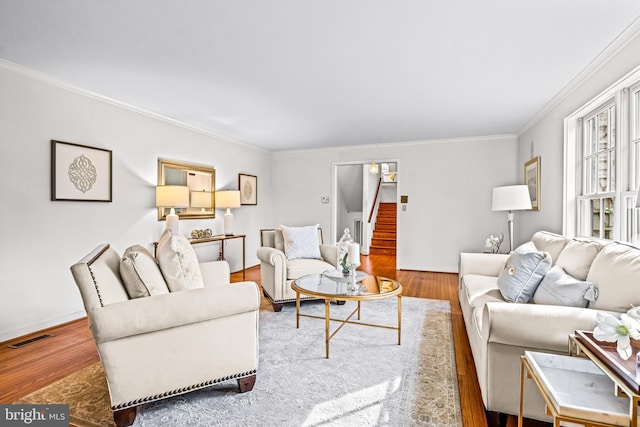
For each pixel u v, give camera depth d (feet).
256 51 8.27
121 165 12.18
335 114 13.73
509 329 4.97
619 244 5.92
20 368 7.45
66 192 10.32
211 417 5.59
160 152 13.91
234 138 18.31
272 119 14.49
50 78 9.77
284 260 11.46
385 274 18.16
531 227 14.93
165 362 5.55
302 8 6.47
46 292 9.87
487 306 5.24
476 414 5.70
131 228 12.57
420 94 11.38
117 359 5.20
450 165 18.43
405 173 19.34
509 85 10.57
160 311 5.37
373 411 5.77
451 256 18.51
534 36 7.55
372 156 20.02
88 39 7.65
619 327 3.65
